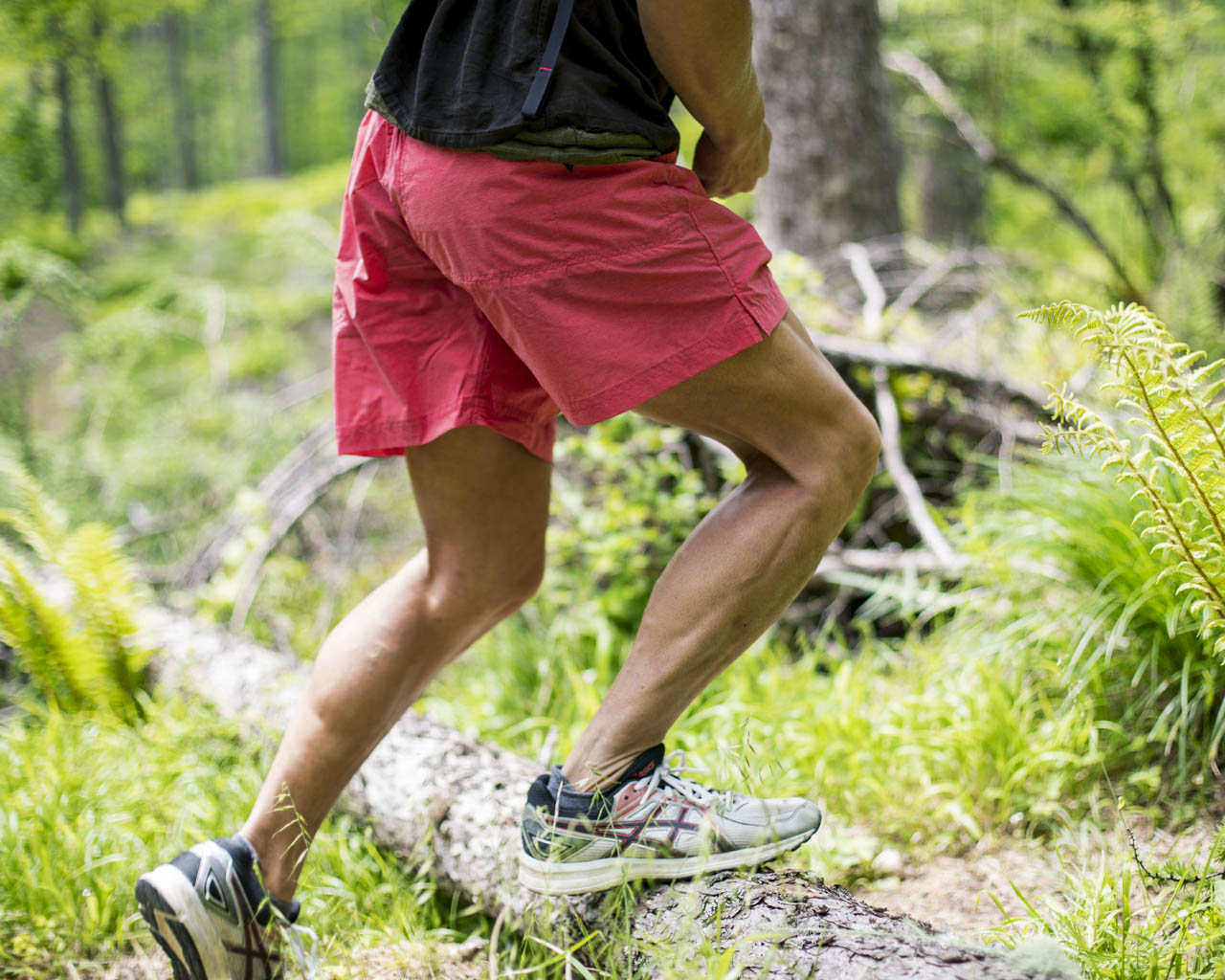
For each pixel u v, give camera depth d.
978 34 5.91
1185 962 1.45
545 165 1.33
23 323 5.57
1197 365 3.67
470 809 2.05
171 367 7.73
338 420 1.62
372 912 1.99
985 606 2.59
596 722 1.53
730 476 3.36
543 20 1.33
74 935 1.95
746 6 1.33
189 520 4.70
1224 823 1.67
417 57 1.45
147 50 25.58
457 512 1.63
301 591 3.94
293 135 35.84
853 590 3.21
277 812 1.61
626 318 1.37
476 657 3.38
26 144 6.63
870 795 2.29
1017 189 7.14
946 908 1.93
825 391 1.44
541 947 1.71
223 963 1.54
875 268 4.85
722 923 1.49
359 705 1.62
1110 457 1.53
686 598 1.47
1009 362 3.91
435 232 1.37
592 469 3.59
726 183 1.65
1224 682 2.10
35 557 3.96
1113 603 2.24
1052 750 2.18
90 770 2.45
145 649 3.08
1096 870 1.91
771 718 2.54
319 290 9.98
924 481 3.53
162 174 32.59
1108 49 5.77
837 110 5.07
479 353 1.51
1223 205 5.10
